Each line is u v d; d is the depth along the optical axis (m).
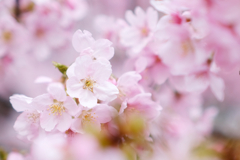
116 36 0.66
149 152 0.49
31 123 0.53
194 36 0.52
